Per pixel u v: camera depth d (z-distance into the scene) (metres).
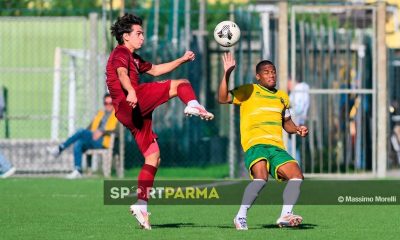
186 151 54.06
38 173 53.72
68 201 38.06
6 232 26.86
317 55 51.59
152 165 27.00
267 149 27.52
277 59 51.41
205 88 53.38
